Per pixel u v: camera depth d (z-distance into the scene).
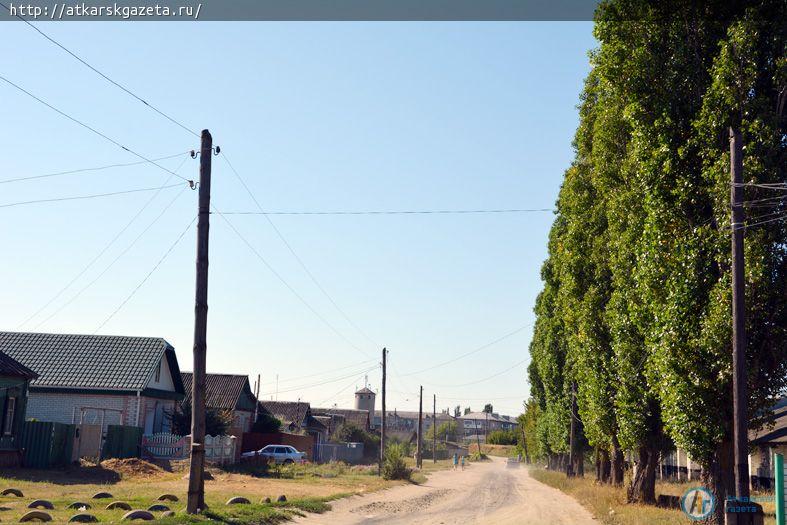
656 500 28.77
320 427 85.12
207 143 20.34
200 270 20.02
